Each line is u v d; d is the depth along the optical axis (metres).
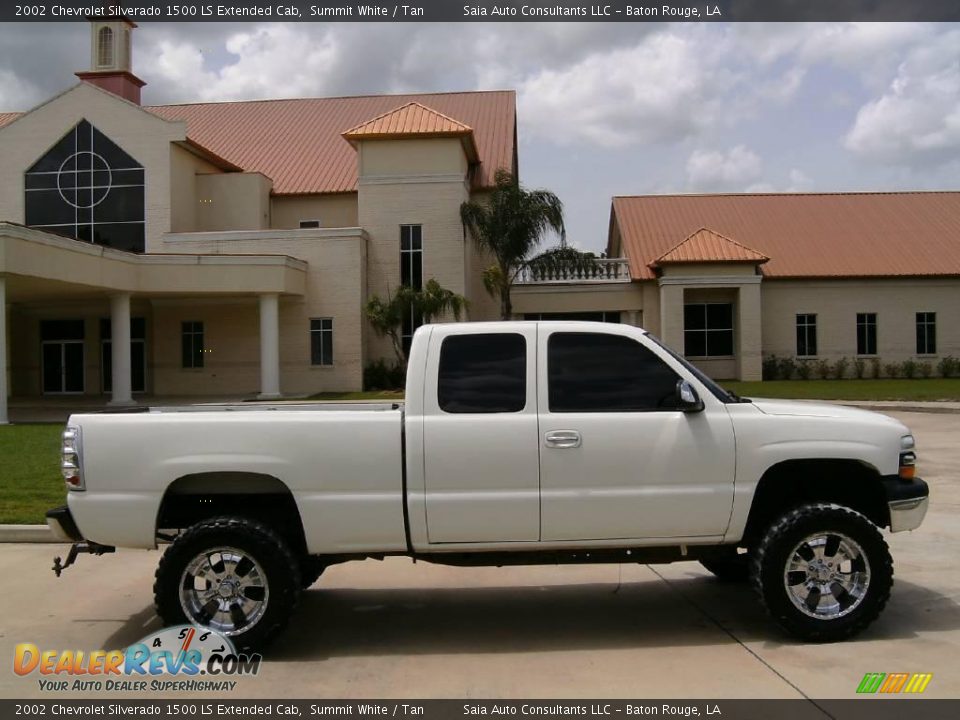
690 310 36.66
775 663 5.54
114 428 5.96
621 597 7.28
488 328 6.13
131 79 37.56
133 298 31.73
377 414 5.96
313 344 31.98
